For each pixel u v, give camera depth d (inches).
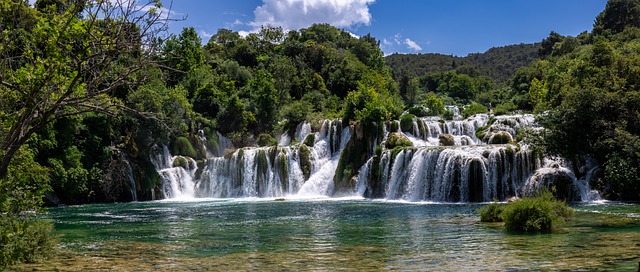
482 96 4687.5
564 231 727.7
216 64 3521.2
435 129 2020.2
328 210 1266.0
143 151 1994.3
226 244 695.1
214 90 2603.3
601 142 1296.8
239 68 3412.9
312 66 3993.6
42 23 522.3
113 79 559.8
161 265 529.3
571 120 1336.1
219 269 500.7
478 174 1450.5
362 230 830.5
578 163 1416.1
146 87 1963.6
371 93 2445.9
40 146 1598.2
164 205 1609.3
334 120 2129.7
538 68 3848.4
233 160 2030.0
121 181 1857.8
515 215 753.0
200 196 2041.1
